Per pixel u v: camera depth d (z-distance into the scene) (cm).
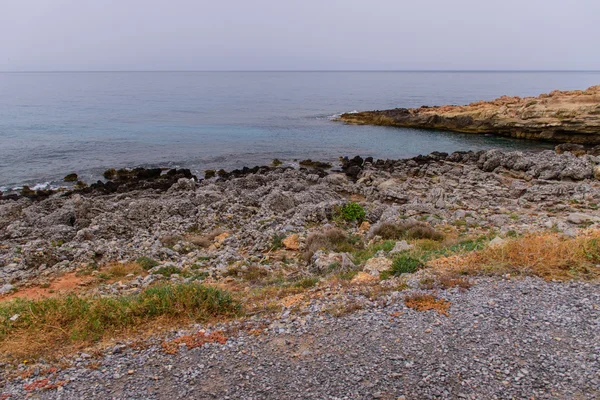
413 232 1612
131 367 706
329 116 8319
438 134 6247
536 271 974
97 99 12112
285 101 11625
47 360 739
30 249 1487
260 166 4150
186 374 678
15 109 9081
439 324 782
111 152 4800
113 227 1891
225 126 6900
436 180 3231
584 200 2195
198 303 936
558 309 807
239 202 2338
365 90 16775
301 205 2186
